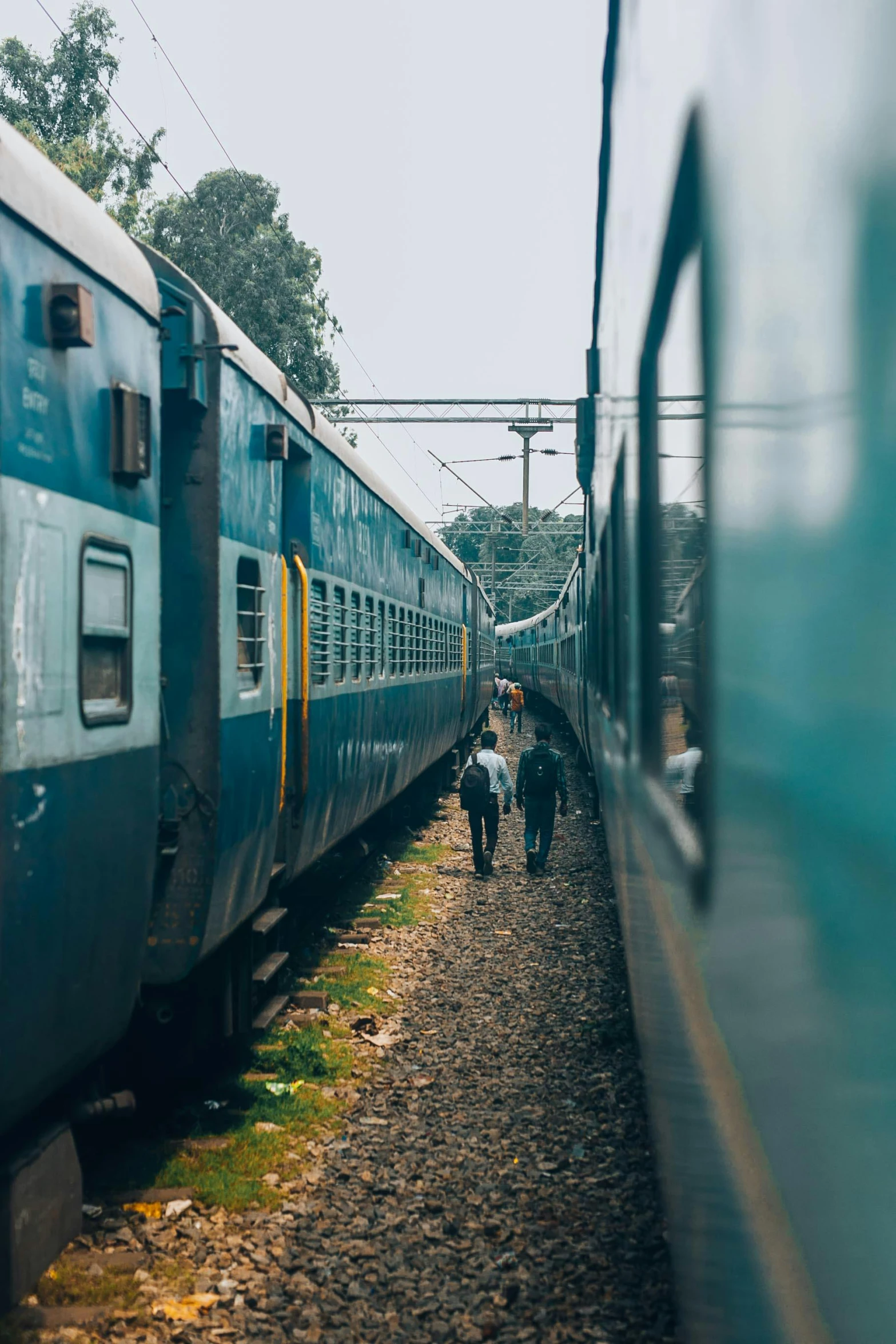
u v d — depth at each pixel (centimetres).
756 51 141
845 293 107
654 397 277
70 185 383
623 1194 492
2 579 312
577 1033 714
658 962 304
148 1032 574
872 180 99
